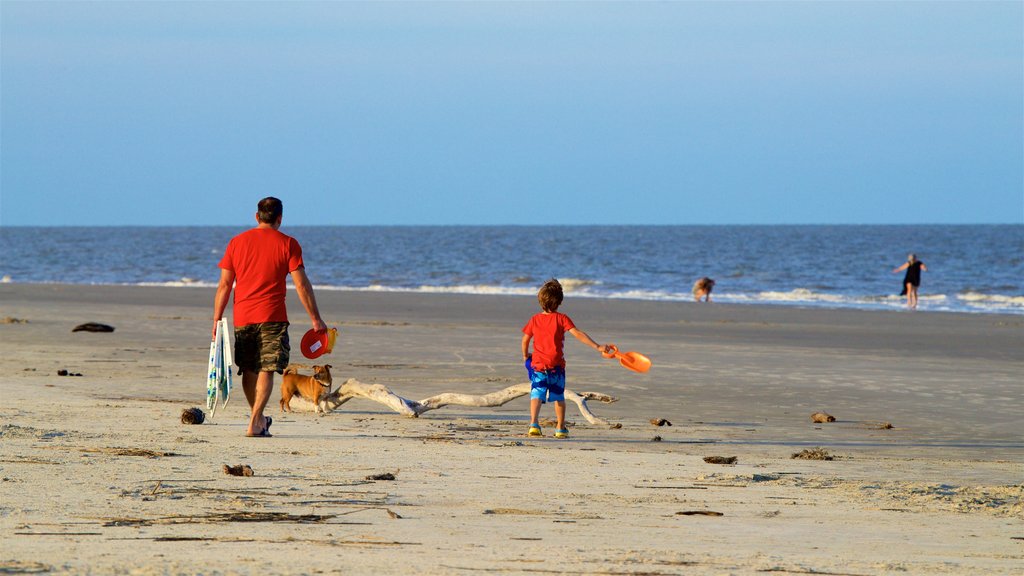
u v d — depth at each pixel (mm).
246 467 25688
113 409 38688
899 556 18609
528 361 36156
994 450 34281
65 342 70312
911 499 24500
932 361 64438
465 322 94375
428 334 80375
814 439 36312
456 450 31297
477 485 25125
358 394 40281
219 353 33438
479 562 17000
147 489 23094
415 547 18125
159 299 126812
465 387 49906
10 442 29656
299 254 33312
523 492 24359
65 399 41812
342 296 139625
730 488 25625
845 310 114875
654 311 112812
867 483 26750
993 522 22109
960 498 24641
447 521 20688
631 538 19531
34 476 24266
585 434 36594
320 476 25656
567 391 39281
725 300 147000
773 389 50812
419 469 27297
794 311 112875
